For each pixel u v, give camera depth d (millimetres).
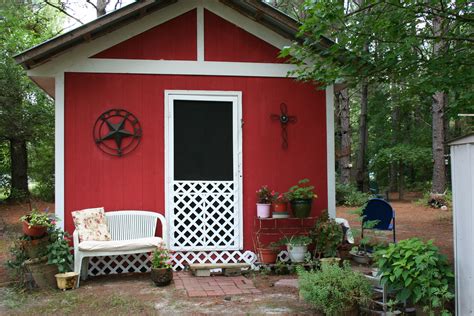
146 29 6340
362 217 6484
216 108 6523
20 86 13547
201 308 4566
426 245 3910
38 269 5348
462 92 5301
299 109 6707
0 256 7750
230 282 5629
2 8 12828
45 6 15797
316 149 6715
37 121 14492
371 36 5254
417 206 15164
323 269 4453
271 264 6121
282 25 6387
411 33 5172
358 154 15586
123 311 4496
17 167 16969
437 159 14734
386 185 24125
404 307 4113
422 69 5535
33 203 16781
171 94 6391
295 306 4586
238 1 6352
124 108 6266
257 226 6516
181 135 6402
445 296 3596
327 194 6699
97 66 6211
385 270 3961
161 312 4449
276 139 6629
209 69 6473
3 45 13195
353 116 23500
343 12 5074
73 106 6148
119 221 6121
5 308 4660
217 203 6480
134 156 6270
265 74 6613
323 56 5848
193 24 6473
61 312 4492
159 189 6305
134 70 6293
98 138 6184
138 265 6320
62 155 6074
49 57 6039
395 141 20625
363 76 5684
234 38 6566
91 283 5699
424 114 20531
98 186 6156
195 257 6359
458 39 5145
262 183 6566
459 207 3824
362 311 4129
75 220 5746
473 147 3604
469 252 3639
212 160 6469
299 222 6559
